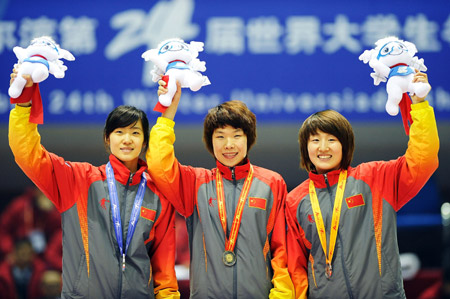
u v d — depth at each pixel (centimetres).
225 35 1016
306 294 540
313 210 537
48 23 1002
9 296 977
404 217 951
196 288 529
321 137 543
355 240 520
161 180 534
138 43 1010
